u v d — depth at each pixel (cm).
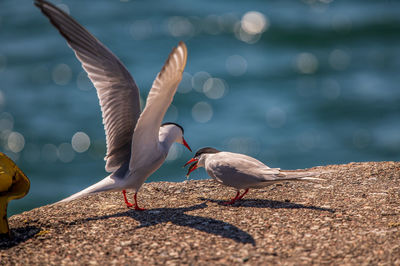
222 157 693
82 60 603
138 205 690
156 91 530
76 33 591
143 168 641
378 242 527
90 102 2497
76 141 2112
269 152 2061
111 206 686
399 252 503
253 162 675
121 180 641
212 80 2802
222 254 517
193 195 734
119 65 631
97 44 617
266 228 577
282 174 640
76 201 714
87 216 643
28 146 2098
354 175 772
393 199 659
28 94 2586
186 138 2170
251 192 728
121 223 612
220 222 601
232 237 556
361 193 689
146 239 560
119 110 638
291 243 536
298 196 693
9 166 584
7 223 577
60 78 2770
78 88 2659
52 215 650
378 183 730
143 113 561
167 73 506
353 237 543
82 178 1867
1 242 566
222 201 691
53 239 570
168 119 2373
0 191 570
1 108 2425
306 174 636
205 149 761
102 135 2172
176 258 512
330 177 769
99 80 620
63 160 1997
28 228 605
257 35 3500
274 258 504
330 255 505
